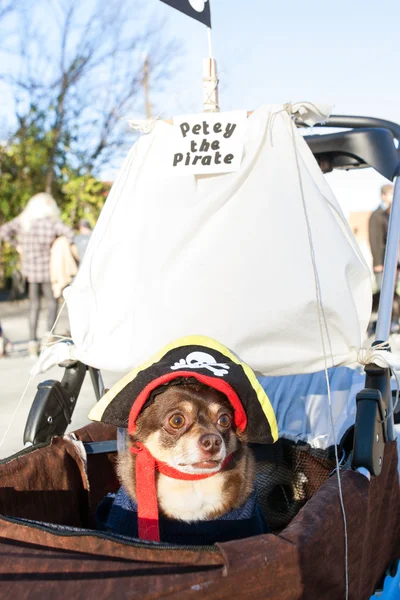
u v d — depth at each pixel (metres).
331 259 2.23
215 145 2.30
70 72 17.50
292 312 2.19
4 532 1.57
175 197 2.34
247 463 2.34
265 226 2.27
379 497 2.12
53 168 17.44
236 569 1.40
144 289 2.29
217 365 2.09
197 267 2.26
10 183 17.27
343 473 1.93
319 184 2.35
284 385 2.93
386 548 2.27
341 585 1.68
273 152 2.32
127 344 2.29
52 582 1.38
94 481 2.61
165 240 2.31
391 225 2.74
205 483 2.20
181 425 2.16
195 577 1.37
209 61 2.54
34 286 7.97
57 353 2.48
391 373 2.35
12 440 4.46
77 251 8.62
